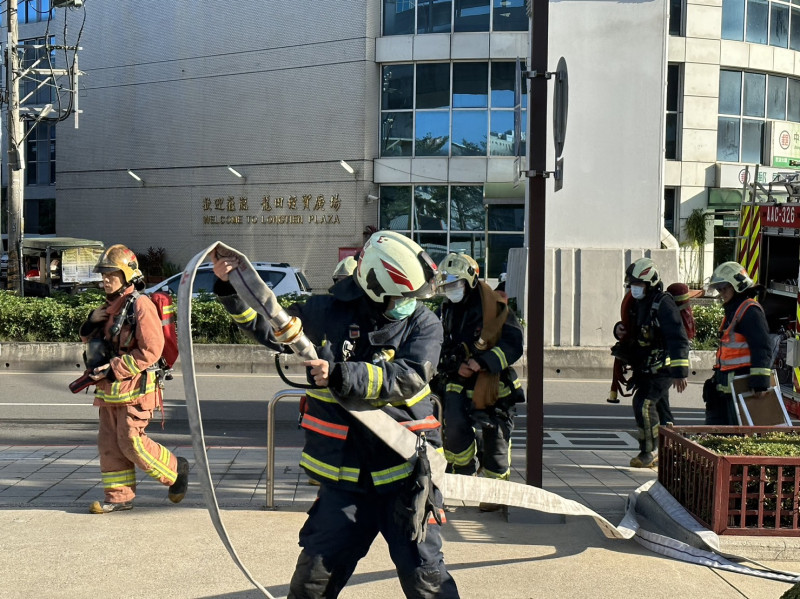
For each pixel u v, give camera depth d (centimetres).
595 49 1441
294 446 876
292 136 2903
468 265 564
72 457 733
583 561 469
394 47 2745
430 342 309
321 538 303
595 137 1446
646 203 1448
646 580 440
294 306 320
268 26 2936
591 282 1445
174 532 506
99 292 1642
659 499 550
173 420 1020
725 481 480
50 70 2094
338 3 2786
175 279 1705
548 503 388
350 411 291
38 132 4159
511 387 579
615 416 1080
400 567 304
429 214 2788
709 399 696
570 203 1455
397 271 296
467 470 577
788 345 882
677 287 769
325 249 2861
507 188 2600
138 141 3322
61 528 511
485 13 2697
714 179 2858
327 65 2820
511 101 2712
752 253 999
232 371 1426
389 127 2805
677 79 2839
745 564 465
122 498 548
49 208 4169
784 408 643
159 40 3231
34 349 1429
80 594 410
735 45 2862
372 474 302
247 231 3030
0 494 596
